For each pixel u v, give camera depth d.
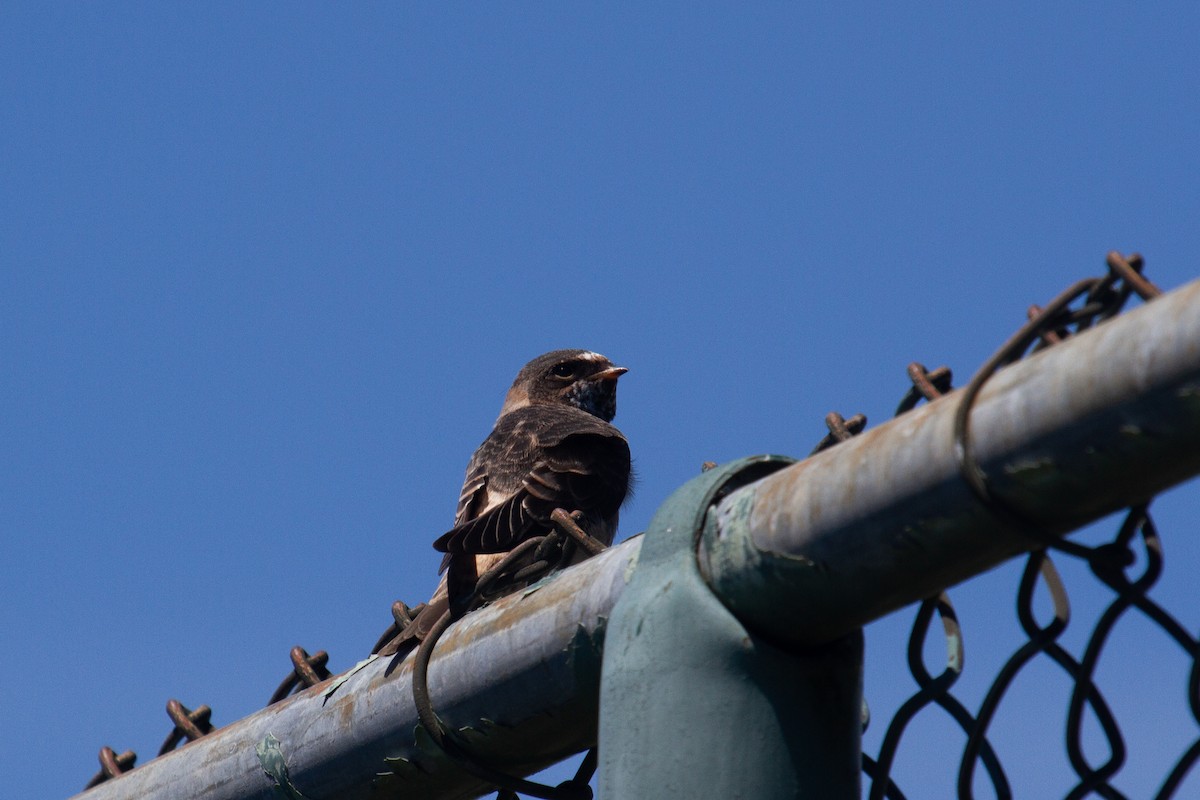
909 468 4.67
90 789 7.90
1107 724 5.07
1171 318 4.11
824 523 4.90
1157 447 4.19
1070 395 4.29
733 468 5.48
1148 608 4.94
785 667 5.20
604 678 5.44
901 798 5.65
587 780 6.54
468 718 6.20
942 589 4.89
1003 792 5.22
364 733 6.59
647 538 5.54
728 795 5.11
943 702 5.40
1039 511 4.50
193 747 7.43
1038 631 5.13
